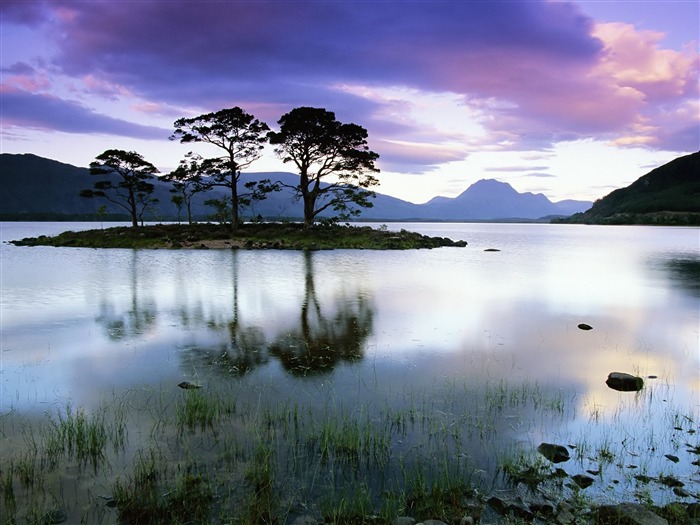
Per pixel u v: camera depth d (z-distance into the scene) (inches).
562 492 258.4
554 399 388.8
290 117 2527.1
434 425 338.3
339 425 335.3
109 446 303.4
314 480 267.4
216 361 483.8
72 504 244.2
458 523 231.3
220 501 246.8
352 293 909.2
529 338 587.5
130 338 573.6
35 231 4345.5
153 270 1268.5
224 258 1635.1
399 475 274.2
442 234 4618.6
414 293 918.4
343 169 2694.4
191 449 300.4
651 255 1971.0
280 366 469.7
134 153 2704.2
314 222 2815.0
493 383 426.3
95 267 1342.3
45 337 576.7
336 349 529.7
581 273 1290.6
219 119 2460.6
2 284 1008.2
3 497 249.6
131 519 232.5
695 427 339.6
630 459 294.0
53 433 322.0
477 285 1037.8
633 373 459.8
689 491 258.5
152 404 371.9
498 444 311.7
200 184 2645.2
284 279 1103.0
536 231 5797.2
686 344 564.4
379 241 2304.4
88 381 424.5
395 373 451.2
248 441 311.1
